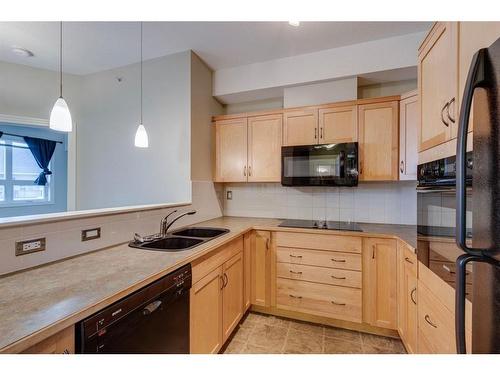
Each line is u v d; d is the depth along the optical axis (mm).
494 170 537
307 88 2541
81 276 1068
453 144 947
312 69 2453
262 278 2350
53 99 2834
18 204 3883
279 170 2566
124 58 2559
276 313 2359
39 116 2775
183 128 2443
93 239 1458
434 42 1153
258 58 2564
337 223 2520
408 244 1632
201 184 2600
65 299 854
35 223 1181
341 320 2148
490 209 551
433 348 1183
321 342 1942
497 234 527
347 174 2252
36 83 2756
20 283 990
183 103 2441
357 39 2225
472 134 681
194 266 1434
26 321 715
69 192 2891
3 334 653
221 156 2797
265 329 2125
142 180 2625
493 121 541
